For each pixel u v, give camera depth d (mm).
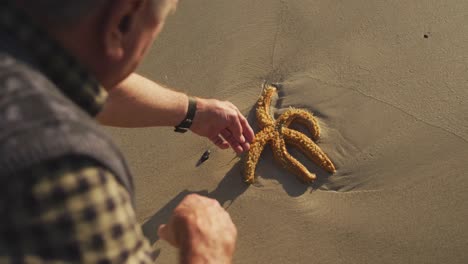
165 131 2961
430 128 2934
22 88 777
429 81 3074
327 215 2734
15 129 738
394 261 2625
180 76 3135
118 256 830
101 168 799
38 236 752
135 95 2021
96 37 880
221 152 2900
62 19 824
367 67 3133
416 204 2750
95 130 805
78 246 780
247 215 2736
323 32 3260
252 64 3158
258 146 2830
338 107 3008
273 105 3041
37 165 730
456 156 2857
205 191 2801
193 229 1427
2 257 736
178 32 3273
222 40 3244
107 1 845
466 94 3025
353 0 3365
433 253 2635
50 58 845
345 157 2871
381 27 3270
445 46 3184
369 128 2941
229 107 2447
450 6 3314
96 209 790
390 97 3031
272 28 3275
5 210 731
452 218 2705
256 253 2652
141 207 2771
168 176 2850
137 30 970
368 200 2777
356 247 2660
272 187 2803
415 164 2850
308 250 2658
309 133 2943
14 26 808
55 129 751
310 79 3102
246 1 3375
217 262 1383
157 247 2674
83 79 897
